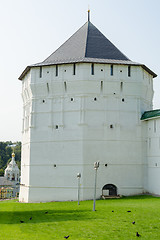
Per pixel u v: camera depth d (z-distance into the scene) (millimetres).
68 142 37562
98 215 20672
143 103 40312
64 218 19938
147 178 38000
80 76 37875
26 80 43500
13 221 19125
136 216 19844
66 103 38469
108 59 40188
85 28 45031
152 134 37781
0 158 131375
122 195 36469
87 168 36344
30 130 39625
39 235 15312
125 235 15422
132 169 37625
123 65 39219
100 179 36469
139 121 38875
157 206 24469
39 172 38250
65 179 36906
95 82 38000
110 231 16125
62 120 38219
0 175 118562
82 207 25781
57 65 39344
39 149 38781
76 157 36812
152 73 42938
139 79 39438
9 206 29359
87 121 37438
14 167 91312
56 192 37031
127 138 38125
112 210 22531
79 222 18359
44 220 19312
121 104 38656
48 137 38625
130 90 39156
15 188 77188
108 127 37750
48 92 39688
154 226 17125
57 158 37750
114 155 37344
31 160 38875
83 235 15406
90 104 37844
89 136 37125
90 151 36812
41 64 39844
